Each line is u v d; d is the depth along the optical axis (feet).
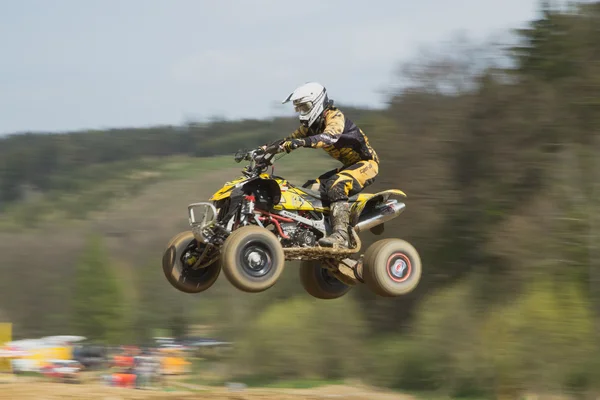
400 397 81.82
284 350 97.14
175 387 91.66
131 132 352.49
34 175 321.52
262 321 101.76
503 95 89.15
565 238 79.97
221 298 114.21
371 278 35.40
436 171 90.89
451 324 83.05
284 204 33.04
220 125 323.57
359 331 96.84
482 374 78.79
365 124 98.17
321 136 32.71
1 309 182.80
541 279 79.30
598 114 83.10
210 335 114.73
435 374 82.94
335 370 96.53
